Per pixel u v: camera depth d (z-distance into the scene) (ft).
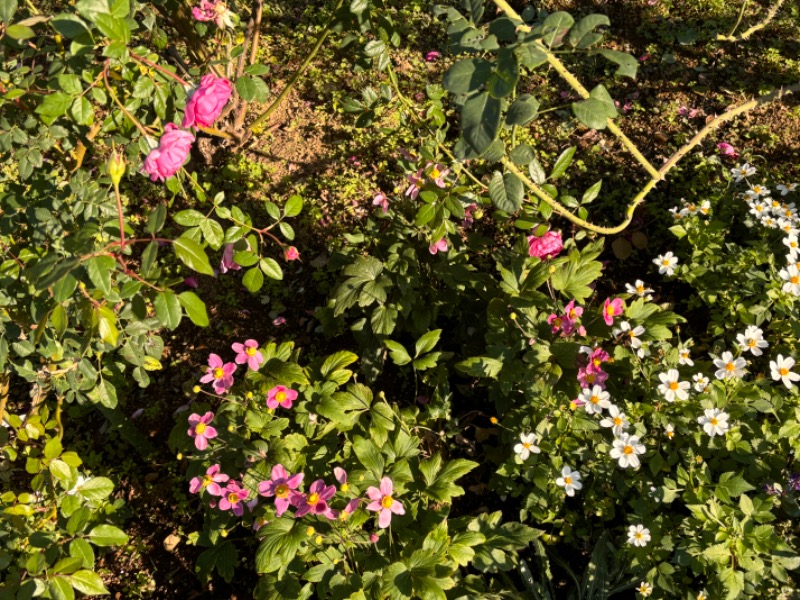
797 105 13.12
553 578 8.61
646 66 14.06
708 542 7.39
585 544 8.64
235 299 11.60
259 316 11.46
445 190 8.19
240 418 8.19
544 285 9.79
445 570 6.95
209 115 5.65
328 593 7.83
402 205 10.35
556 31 4.70
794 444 7.95
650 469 8.34
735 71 13.82
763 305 9.29
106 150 11.32
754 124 12.89
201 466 8.01
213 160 12.91
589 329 8.80
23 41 6.42
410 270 9.77
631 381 8.71
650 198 11.98
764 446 8.01
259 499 8.19
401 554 7.32
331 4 15.19
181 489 9.89
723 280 10.02
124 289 5.01
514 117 4.46
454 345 10.85
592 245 9.11
